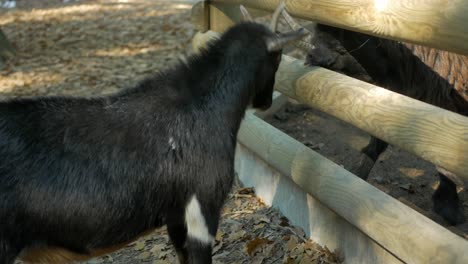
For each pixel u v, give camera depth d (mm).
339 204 3676
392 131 3193
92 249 3119
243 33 3389
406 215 3168
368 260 3609
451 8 2723
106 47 9969
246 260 4020
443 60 4250
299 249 4008
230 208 4773
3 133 2904
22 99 3053
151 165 3104
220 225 4492
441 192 4355
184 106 3223
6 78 8641
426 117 2979
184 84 3291
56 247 3031
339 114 3684
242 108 3396
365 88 3508
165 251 4262
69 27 11414
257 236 4297
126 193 3053
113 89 7965
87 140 3018
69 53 9711
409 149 3088
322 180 3863
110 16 12164
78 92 7914
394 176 5035
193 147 3184
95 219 3008
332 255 3898
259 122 4836
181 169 3164
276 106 6367
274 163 4457
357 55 4188
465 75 4223
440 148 2865
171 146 3148
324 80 3840
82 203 2953
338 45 4125
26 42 10477
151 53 9500
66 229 2975
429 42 2889
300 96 4098
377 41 4180
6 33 11164
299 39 3318
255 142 4758
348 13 3424
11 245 2861
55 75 8656
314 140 5816
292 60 4359
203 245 3297
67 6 13336
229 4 5203
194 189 3217
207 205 3270
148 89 3264
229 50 3359
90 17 12172
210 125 3238
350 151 5516
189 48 9570
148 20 11641
